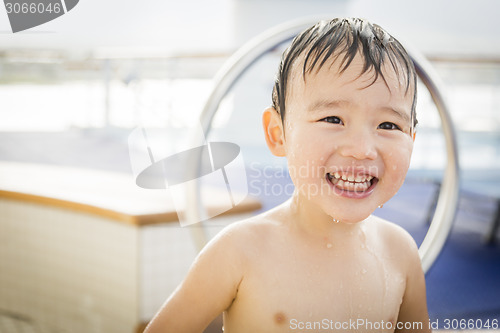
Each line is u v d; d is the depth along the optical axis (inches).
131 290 56.1
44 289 65.6
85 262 60.9
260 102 190.5
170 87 150.6
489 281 78.7
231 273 24.7
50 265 64.4
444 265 86.1
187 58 164.2
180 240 57.6
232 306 25.7
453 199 43.8
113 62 173.2
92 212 58.3
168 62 163.9
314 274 24.8
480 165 150.3
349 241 25.8
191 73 175.6
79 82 194.4
